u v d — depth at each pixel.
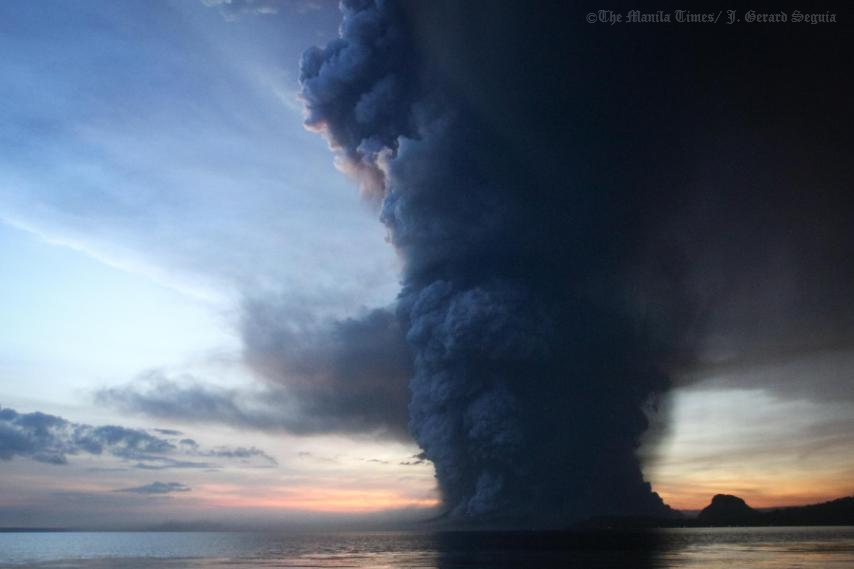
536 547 113.88
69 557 114.88
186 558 107.88
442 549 116.25
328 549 134.50
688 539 137.75
